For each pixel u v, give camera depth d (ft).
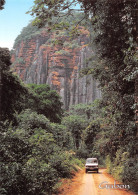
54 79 452.35
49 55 484.74
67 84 448.24
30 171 26.89
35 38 545.85
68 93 439.22
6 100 61.77
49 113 214.28
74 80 443.73
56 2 31.58
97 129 112.98
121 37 35.01
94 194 31.58
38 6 31.27
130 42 30.25
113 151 65.36
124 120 39.29
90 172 85.40
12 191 22.99
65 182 44.98
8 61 62.03
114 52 39.86
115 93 41.65
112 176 63.52
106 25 34.12
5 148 24.54
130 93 39.24
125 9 30.14
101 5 32.94
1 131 26.43
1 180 21.11
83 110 288.10
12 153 24.82
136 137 35.60
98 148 77.20
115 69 42.01
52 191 32.37
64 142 114.01
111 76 44.11
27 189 24.58
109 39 37.35
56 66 461.78
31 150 28.84
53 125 113.91
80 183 45.65
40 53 485.97
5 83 60.54
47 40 532.73
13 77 63.57
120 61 40.60
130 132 36.01
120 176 47.39
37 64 487.61
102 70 53.98
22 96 71.67
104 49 40.34
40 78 467.11
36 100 200.85
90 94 417.28
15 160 25.02
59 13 33.40
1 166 22.47
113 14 32.81
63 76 453.17
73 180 51.88
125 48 36.27
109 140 63.31
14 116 67.62
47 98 216.13
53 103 215.92
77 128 204.03
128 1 29.78
